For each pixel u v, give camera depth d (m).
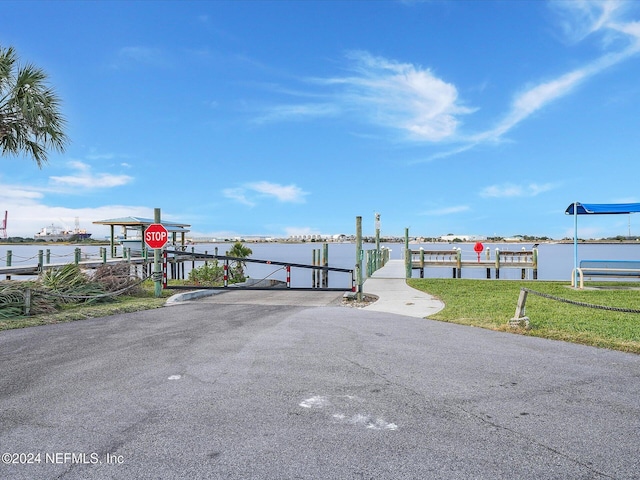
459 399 4.65
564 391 4.91
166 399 4.62
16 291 10.30
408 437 3.73
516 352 6.71
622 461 3.34
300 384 5.12
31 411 4.29
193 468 3.21
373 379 5.33
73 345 7.19
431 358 6.33
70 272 13.25
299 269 47.97
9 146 11.69
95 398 4.65
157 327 8.84
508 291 15.99
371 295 14.89
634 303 12.36
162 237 14.61
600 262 18.08
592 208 17.48
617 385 5.12
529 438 3.72
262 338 7.70
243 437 3.71
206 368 5.79
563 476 3.12
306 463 3.28
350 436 3.74
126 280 14.67
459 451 3.48
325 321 9.53
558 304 12.06
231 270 24.33
